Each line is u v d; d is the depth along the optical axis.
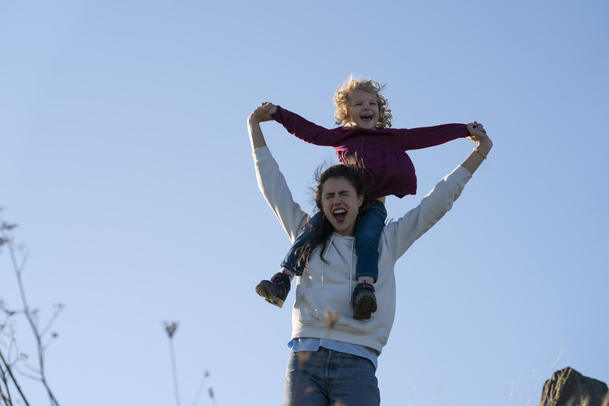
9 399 2.16
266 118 4.67
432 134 4.55
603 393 5.05
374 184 4.38
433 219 3.80
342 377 3.30
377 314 3.53
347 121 5.16
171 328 2.01
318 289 3.54
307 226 3.87
